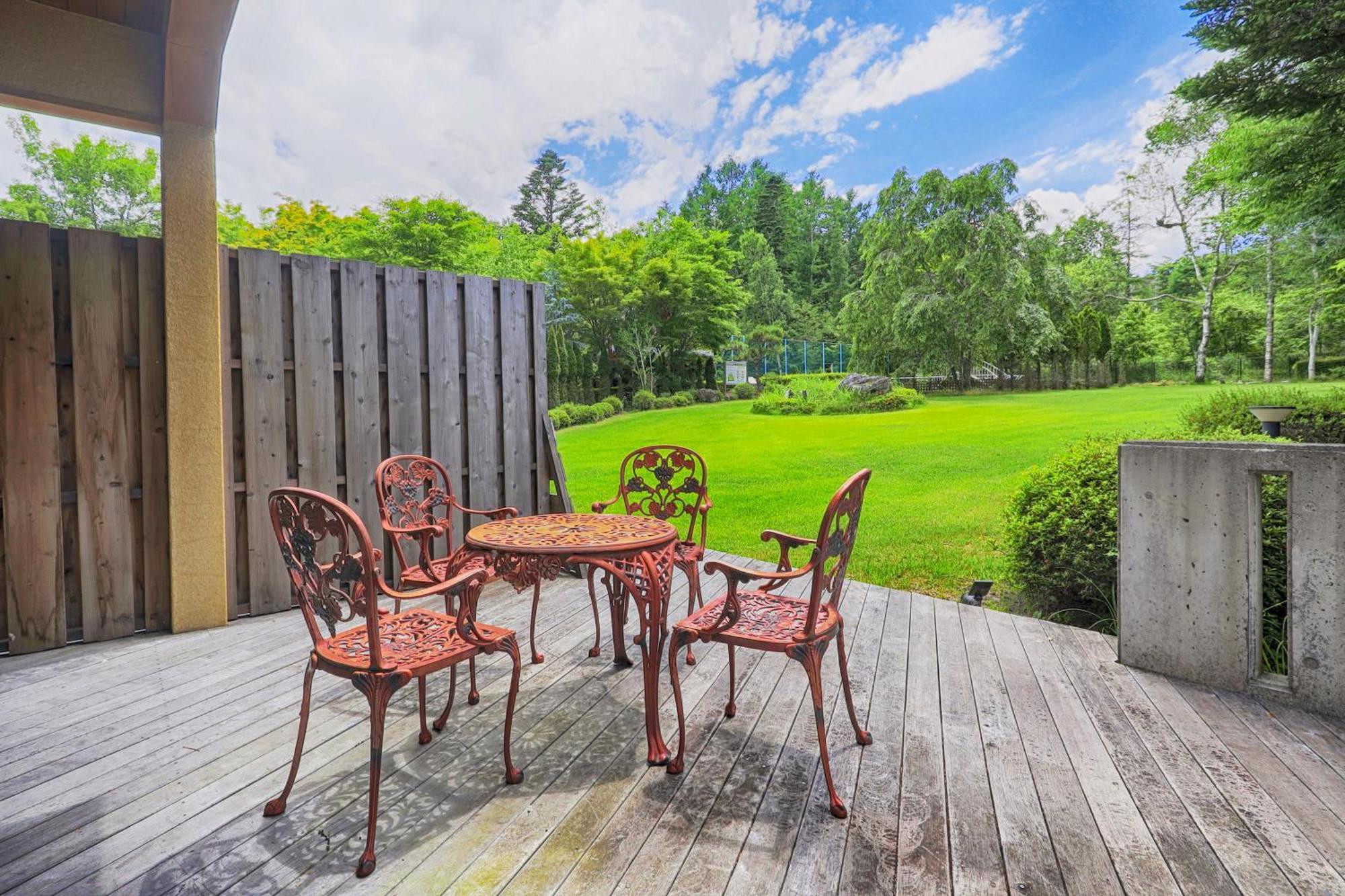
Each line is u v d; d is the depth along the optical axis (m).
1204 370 16.67
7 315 2.86
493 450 4.36
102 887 1.45
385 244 19.48
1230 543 2.51
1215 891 1.44
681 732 1.94
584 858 1.56
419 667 1.67
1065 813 1.74
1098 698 2.47
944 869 1.52
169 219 3.12
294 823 1.70
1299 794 1.83
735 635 1.91
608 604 3.72
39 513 2.95
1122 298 21.91
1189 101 4.97
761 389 24.05
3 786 1.86
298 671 2.73
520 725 2.26
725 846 1.60
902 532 5.70
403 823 1.70
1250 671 2.49
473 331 4.25
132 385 3.16
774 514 7.06
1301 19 4.12
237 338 3.40
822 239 41.31
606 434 14.89
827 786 1.75
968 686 2.58
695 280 23.36
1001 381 21.08
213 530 3.27
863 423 13.90
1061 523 3.60
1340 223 5.75
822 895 1.43
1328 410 5.04
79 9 3.00
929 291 21.81
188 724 2.25
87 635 3.06
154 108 3.19
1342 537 2.27
